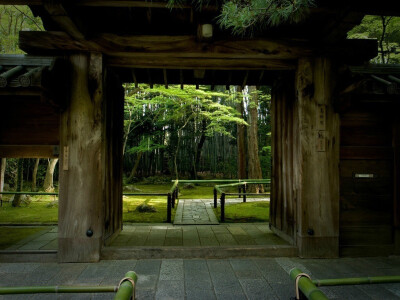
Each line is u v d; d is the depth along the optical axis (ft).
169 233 16.07
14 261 11.75
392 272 10.77
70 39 11.89
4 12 28.43
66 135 12.06
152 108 52.80
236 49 12.44
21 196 26.58
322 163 12.58
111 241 13.99
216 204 25.89
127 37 12.19
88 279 9.93
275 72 16.01
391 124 13.41
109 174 13.73
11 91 10.77
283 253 12.55
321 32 12.08
